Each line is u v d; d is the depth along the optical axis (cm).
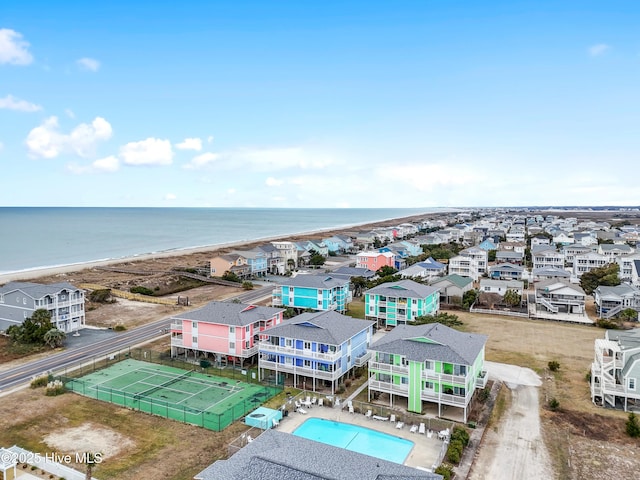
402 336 4944
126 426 4219
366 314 8056
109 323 8069
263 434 3378
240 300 9981
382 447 3884
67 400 4791
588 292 10400
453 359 4397
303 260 15588
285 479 2591
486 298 9238
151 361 6062
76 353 6388
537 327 7806
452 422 4262
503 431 4172
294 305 8600
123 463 3588
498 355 6291
